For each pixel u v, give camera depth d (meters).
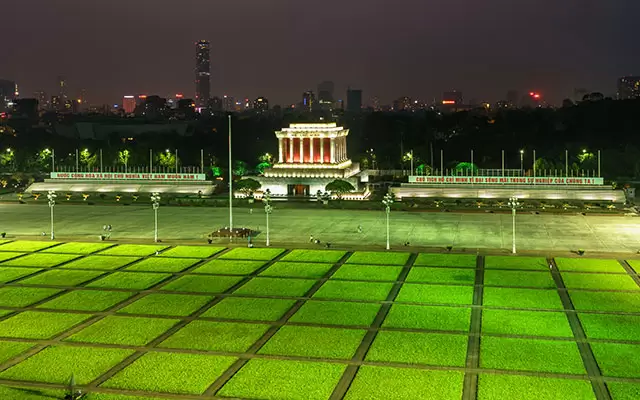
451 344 91.62
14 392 77.56
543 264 135.75
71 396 75.38
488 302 110.56
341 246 155.50
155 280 125.44
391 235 169.12
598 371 82.38
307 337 94.81
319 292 117.00
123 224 189.00
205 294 116.31
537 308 107.06
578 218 195.25
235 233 166.75
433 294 115.25
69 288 120.56
